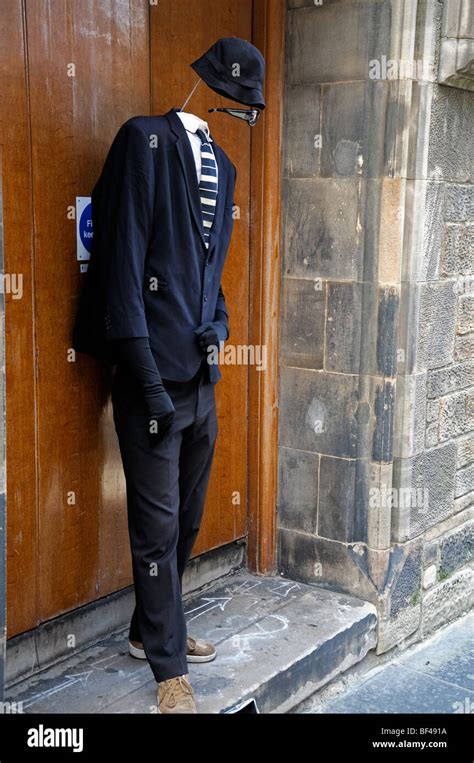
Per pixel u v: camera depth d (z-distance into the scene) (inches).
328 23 121.0
